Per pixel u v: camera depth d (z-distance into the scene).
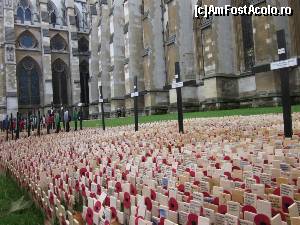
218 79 35.50
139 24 53.00
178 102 14.80
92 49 70.31
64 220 4.76
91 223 4.42
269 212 3.75
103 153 9.72
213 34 36.12
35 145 15.93
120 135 16.58
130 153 9.28
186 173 5.89
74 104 70.81
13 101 64.19
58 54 72.94
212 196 4.72
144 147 10.33
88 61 77.12
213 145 9.09
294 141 8.66
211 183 5.45
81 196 6.01
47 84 68.75
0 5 66.50
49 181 6.88
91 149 11.41
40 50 70.44
